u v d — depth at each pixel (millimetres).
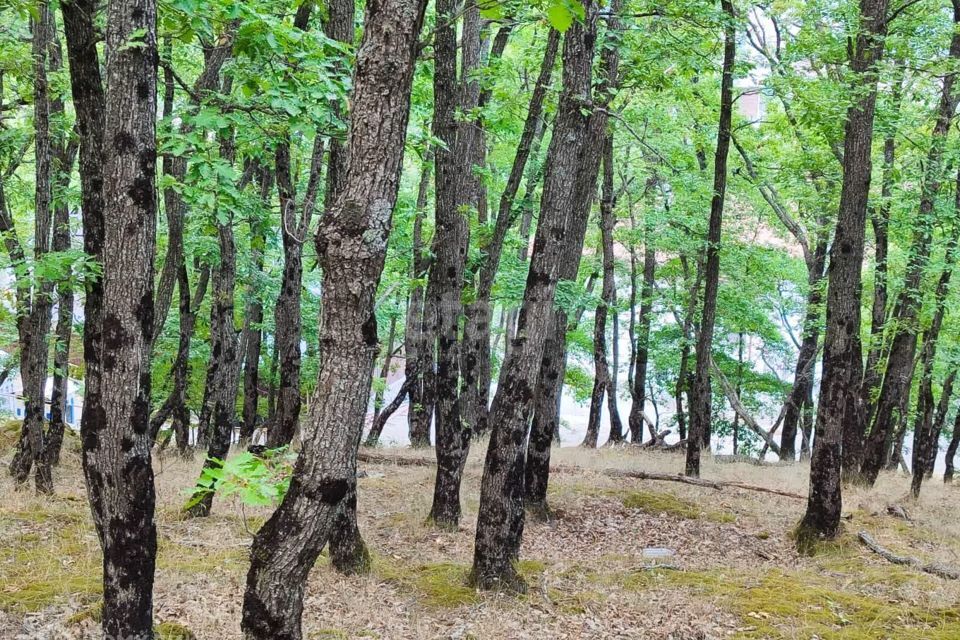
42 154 7793
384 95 3752
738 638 6402
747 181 17281
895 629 6668
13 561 6684
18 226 14555
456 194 9258
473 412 15156
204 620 5723
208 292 17234
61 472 10781
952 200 14375
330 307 3836
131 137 4094
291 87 5805
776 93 12219
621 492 11742
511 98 10906
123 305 4125
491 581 7133
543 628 6395
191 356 16703
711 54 12602
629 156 20109
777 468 16156
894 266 15914
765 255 19938
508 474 7141
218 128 5664
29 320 9500
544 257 6859
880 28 10453
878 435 13930
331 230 3783
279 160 7602
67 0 4637
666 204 19406
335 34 7109
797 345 23016
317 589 6777
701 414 13547
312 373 18766
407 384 17719
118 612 4242
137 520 4234
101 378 4180
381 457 13836
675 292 21656
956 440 17625
